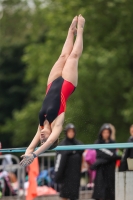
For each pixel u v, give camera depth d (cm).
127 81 5012
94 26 5200
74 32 1958
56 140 1777
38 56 5762
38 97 5906
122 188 2161
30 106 6106
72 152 2386
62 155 2370
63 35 5347
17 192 2641
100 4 5156
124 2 5047
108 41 5175
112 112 5200
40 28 7181
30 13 7800
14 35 7631
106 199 2348
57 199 2625
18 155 4406
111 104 5184
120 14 5094
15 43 7338
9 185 2644
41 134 1777
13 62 7344
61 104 1817
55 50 5556
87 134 4978
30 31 7425
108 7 5075
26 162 1691
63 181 2383
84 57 4959
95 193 2356
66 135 2378
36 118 6069
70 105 4928
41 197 2620
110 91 5094
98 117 5169
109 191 2344
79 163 2394
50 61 5506
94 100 5144
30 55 5850
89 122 5084
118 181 2169
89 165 2572
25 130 6181
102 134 2358
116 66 5025
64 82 1861
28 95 7231
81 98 5084
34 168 2480
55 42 5553
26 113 6097
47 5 5888
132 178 2150
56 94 1833
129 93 4862
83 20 1947
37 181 2719
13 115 7269
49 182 2716
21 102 7300
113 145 1989
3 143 6831
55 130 1762
